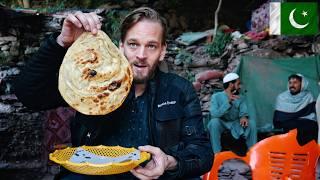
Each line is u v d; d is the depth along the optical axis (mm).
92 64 1363
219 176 5355
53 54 1547
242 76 7270
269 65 7199
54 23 7430
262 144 2215
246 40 7809
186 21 10344
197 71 7910
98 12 8406
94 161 1371
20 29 7152
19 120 6055
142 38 1528
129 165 1284
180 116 1635
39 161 5969
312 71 7117
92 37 1420
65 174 1713
